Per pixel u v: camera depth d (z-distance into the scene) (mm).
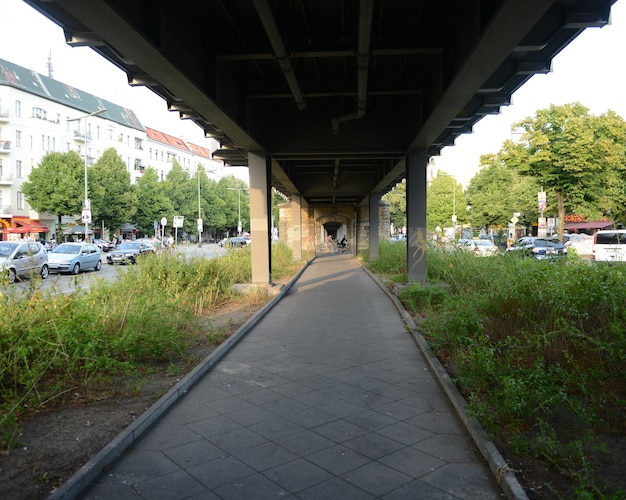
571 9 6531
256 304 12234
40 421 4453
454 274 12328
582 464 3273
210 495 3348
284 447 4117
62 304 6809
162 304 8336
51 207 44844
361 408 5066
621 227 34938
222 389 5730
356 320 10531
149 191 62469
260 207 14539
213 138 14797
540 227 29781
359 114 11477
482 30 5914
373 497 3316
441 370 6164
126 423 4441
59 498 3139
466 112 11242
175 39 6945
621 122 28375
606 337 5020
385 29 8266
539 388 4281
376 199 29578
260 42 8406
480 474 3629
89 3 4988
